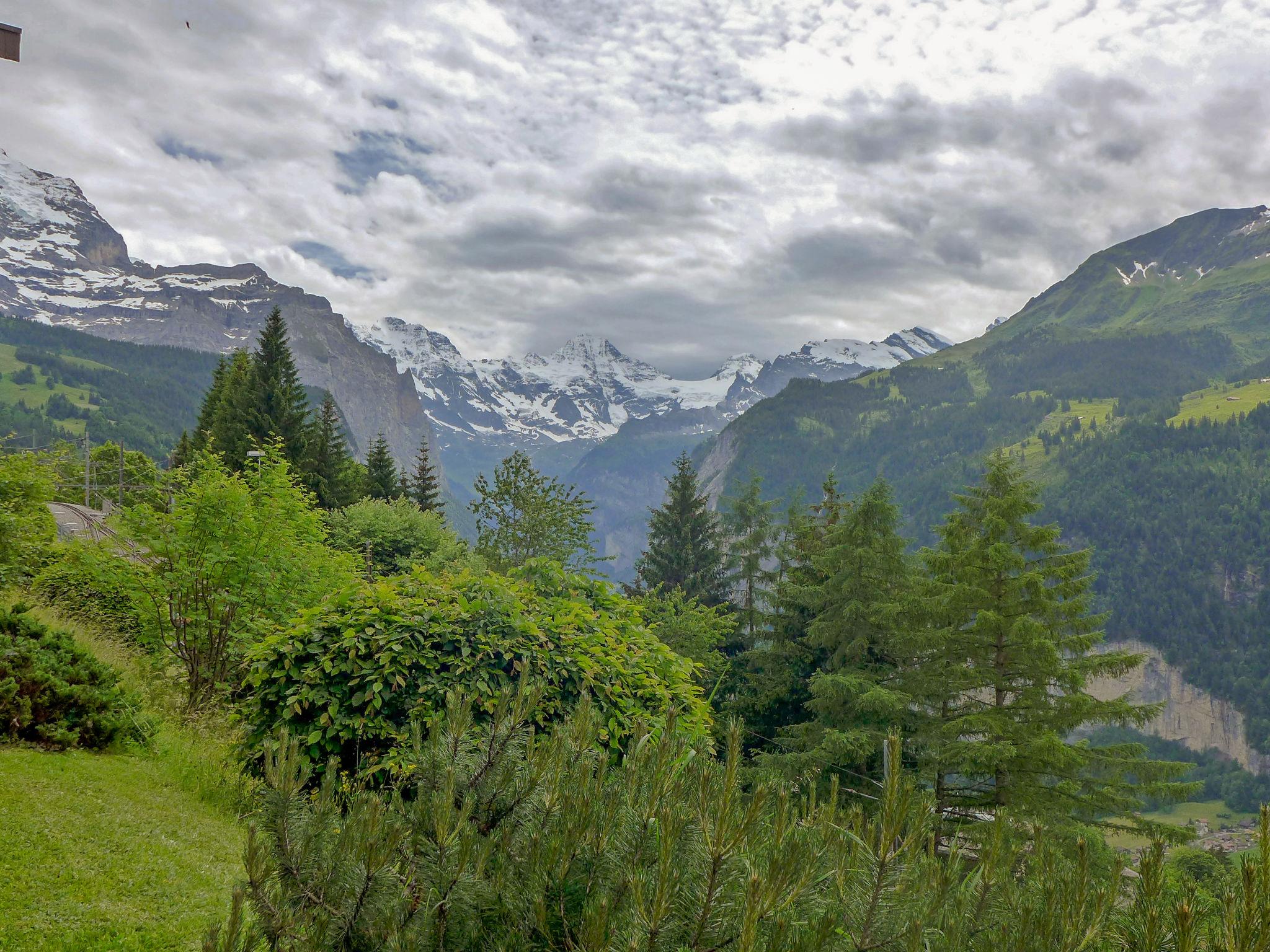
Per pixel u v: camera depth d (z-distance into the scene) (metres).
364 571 20.03
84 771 7.26
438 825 3.36
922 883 3.28
